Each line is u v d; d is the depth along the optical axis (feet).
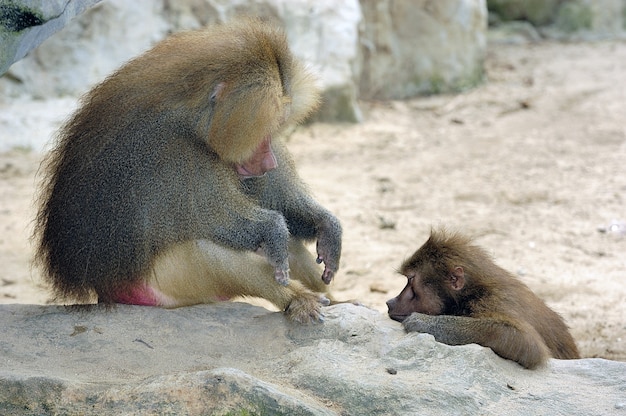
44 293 40.52
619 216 50.14
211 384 22.30
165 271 27.53
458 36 75.51
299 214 30.55
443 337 26.53
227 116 25.88
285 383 23.86
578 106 70.69
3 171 56.70
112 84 27.73
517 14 93.20
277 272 27.32
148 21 66.54
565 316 37.83
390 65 74.28
